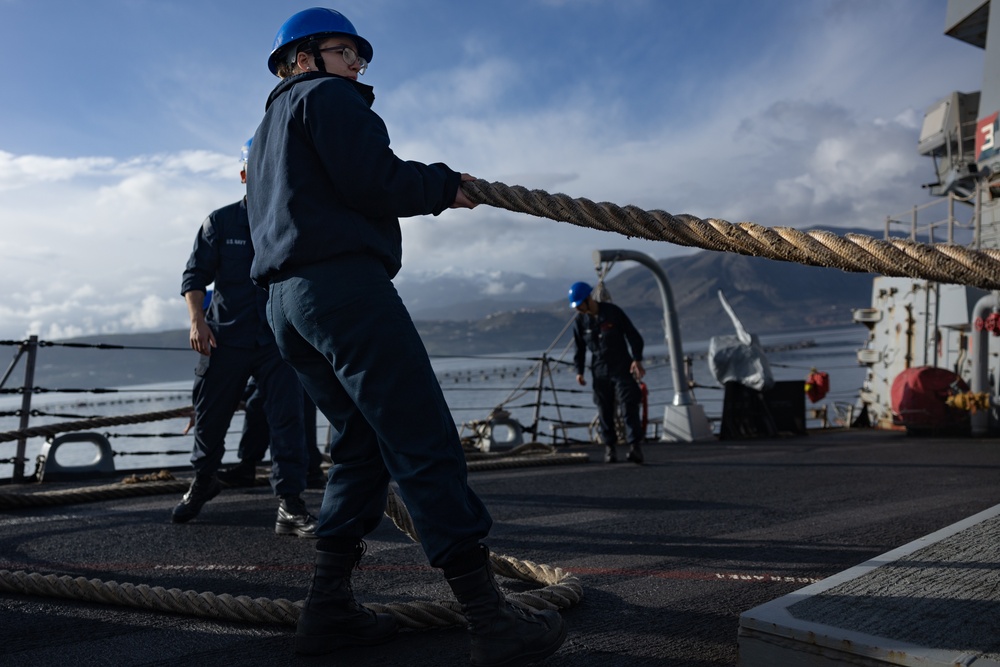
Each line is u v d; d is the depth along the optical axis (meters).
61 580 2.77
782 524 4.29
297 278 2.02
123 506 5.30
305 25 2.21
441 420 2.00
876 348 15.09
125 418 7.68
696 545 3.75
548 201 1.89
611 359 8.10
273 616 2.44
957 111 14.70
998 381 11.63
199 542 3.93
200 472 4.49
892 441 10.70
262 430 6.00
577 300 8.22
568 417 64.88
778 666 1.65
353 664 2.11
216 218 4.29
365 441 2.18
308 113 2.00
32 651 2.27
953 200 12.89
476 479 6.85
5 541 4.06
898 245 1.42
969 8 12.83
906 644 1.49
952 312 12.48
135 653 2.24
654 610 2.62
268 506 5.16
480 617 1.96
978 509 4.68
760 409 12.27
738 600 2.72
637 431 7.98
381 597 2.80
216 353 4.24
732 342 12.21
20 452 7.14
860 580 1.90
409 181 1.95
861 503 5.02
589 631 2.40
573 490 5.96
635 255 11.88
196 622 2.51
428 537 1.96
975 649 1.44
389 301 2.01
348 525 2.19
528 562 2.99
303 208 2.00
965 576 1.88
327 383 2.16
